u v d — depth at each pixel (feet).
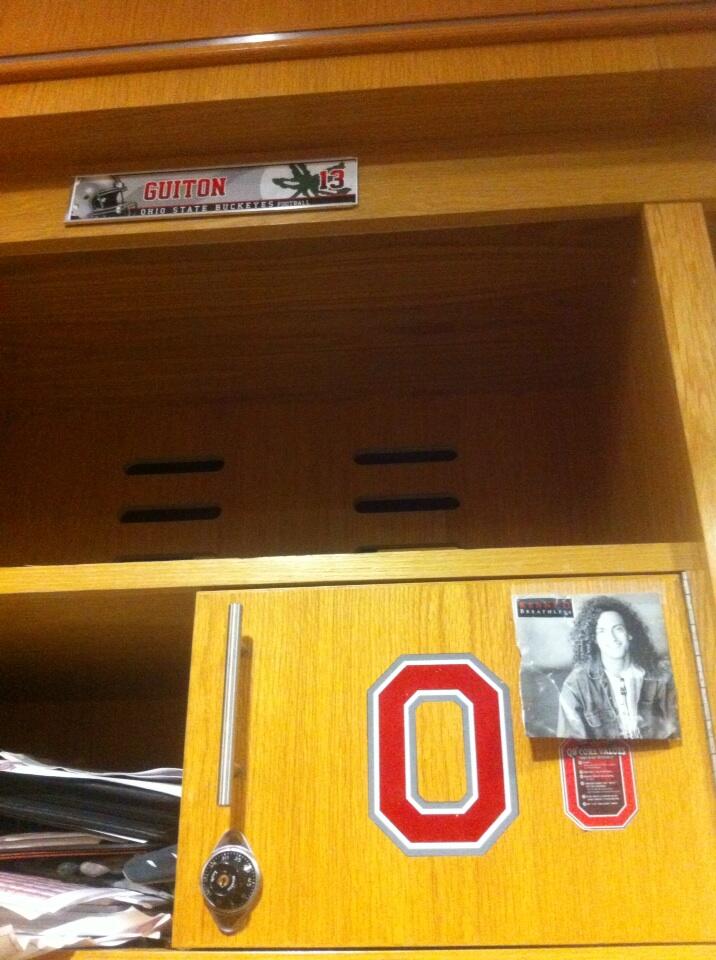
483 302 3.00
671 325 2.25
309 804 1.97
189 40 2.50
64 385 3.50
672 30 2.36
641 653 2.02
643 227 2.45
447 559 2.16
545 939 1.82
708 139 2.48
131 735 3.28
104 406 3.64
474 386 3.50
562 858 1.88
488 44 2.39
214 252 2.74
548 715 1.97
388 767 1.99
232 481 3.52
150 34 2.52
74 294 2.95
